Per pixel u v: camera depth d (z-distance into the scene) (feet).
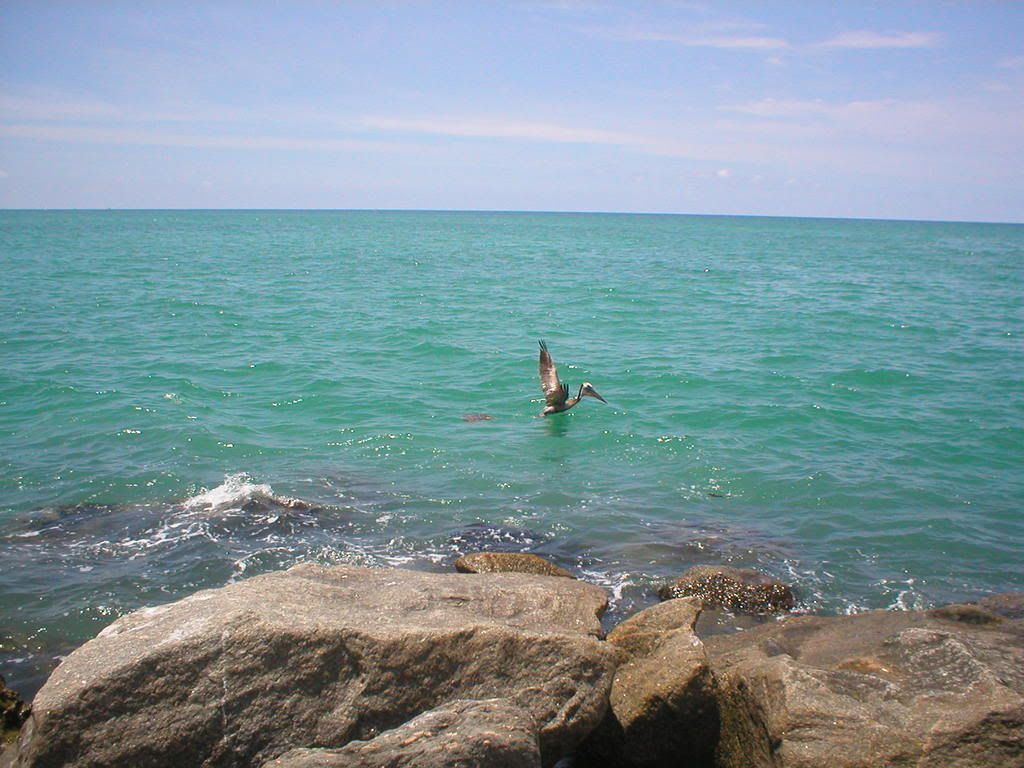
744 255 270.05
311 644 22.07
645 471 51.06
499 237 406.62
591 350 87.61
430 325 101.91
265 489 45.80
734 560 39.06
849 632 28.86
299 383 70.79
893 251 305.12
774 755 21.30
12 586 34.65
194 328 96.43
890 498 46.83
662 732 23.91
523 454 53.88
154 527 40.96
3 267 165.37
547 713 22.47
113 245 263.90
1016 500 46.80
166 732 20.58
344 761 18.60
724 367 79.05
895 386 71.77
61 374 70.33
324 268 191.62
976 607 30.25
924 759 20.35
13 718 24.03
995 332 99.50
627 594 35.42
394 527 42.06
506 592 27.35
